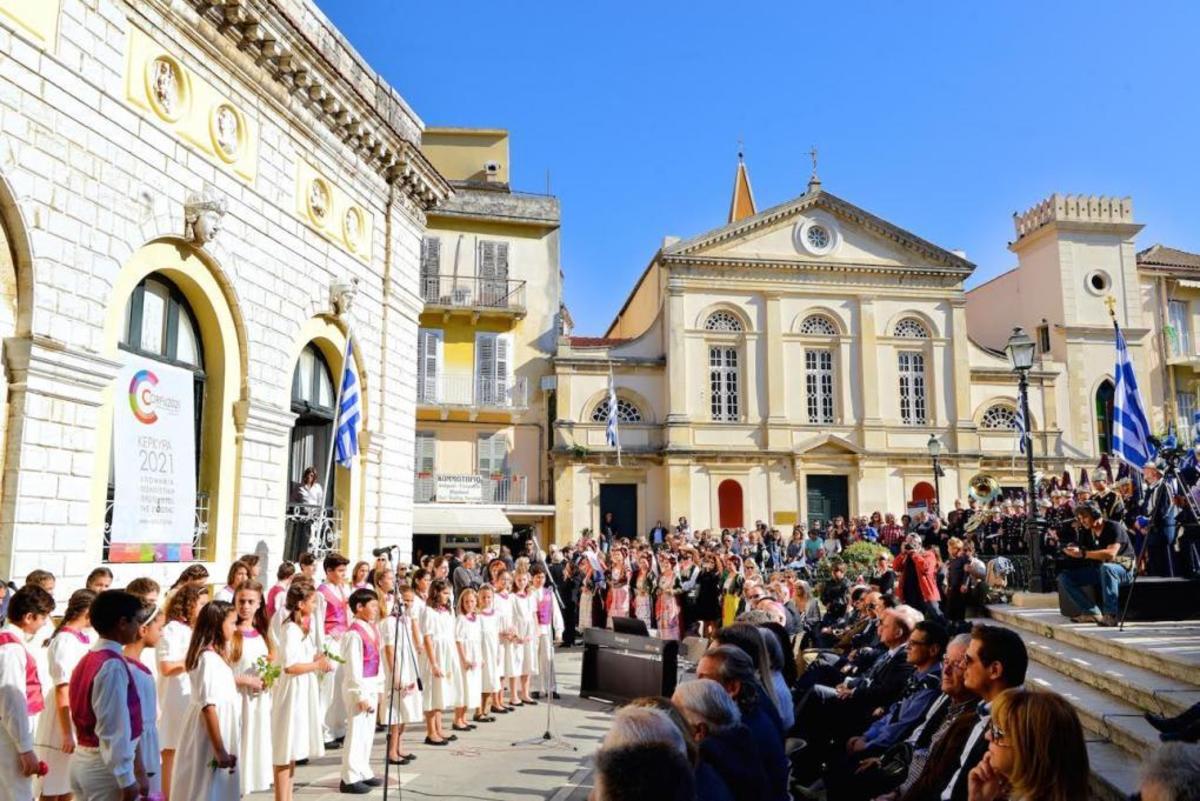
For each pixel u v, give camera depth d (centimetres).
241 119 1394
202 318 1345
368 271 1791
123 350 1191
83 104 1084
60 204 1046
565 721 1286
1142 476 1684
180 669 748
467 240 3450
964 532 2200
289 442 1631
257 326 1423
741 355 3684
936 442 2697
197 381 1349
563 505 3416
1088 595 1256
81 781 580
